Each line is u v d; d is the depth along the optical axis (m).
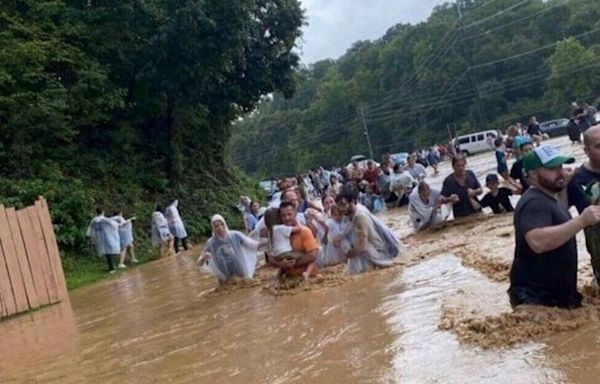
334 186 26.42
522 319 5.04
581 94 85.62
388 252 9.55
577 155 21.28
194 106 30.94
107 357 7.09
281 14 31.75
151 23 25.92
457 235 10.95
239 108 34.81
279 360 5.61
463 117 103.94
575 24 96.94
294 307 7.77
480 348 4.77
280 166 133.75
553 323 4.88
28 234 13.33
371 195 21.56
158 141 29.64
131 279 15.81
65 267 19.16
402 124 114.62
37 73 21.83
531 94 96.50
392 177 21.23
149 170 28.44
